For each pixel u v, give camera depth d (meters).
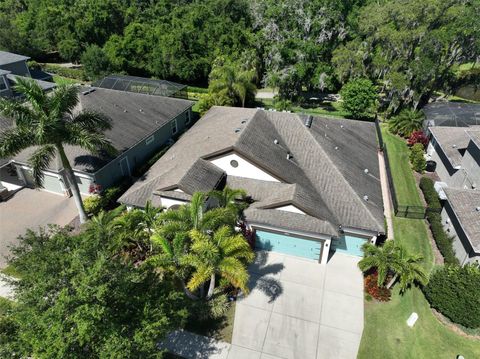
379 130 40.47
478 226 20.83
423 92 43.56
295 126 26.98
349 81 46.94
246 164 22.92
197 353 16.62
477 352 17.05
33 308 11.41
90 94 32.69
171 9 79.69
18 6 84.31
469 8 39.12
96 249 13.88
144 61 59.50
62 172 26.33
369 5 56.22
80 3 69.38
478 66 56.22
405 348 17.08
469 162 27.70
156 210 20.33
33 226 24.67
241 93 43.09
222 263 15.65
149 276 15.32
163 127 35.69
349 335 17.58
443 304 18.16
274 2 58.03
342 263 21.84
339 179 23.12
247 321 18.12
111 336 11.53
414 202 28.89
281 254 22.45
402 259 18.58
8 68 46.91
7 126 29.52
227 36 59.75
